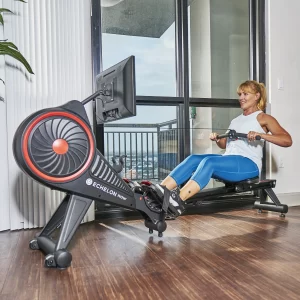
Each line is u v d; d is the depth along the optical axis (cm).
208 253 174
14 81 225
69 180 161
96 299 122
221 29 318
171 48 299
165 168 311
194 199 224
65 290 130
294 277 139
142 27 291
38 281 139
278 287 130
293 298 120
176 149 303
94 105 259
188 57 297
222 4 318
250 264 156
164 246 188
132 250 181
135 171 308
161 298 122
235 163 224
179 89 298
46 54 233
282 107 317
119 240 202
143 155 308
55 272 150
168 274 145
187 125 296
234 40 323
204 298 121
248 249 179
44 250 176
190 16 305
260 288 129
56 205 242
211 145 309
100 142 265
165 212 198
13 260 167
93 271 150
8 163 229
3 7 221
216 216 271
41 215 238
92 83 265
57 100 238
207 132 308
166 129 304
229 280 137
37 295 126
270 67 312
